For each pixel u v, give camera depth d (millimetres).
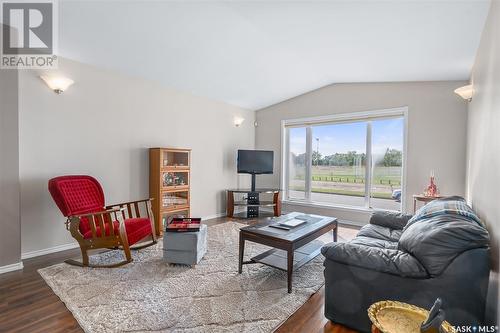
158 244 3488
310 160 5465
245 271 2723
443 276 1539
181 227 2906
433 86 4070
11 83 2668
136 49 3203
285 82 4715
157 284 2414
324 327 1869
